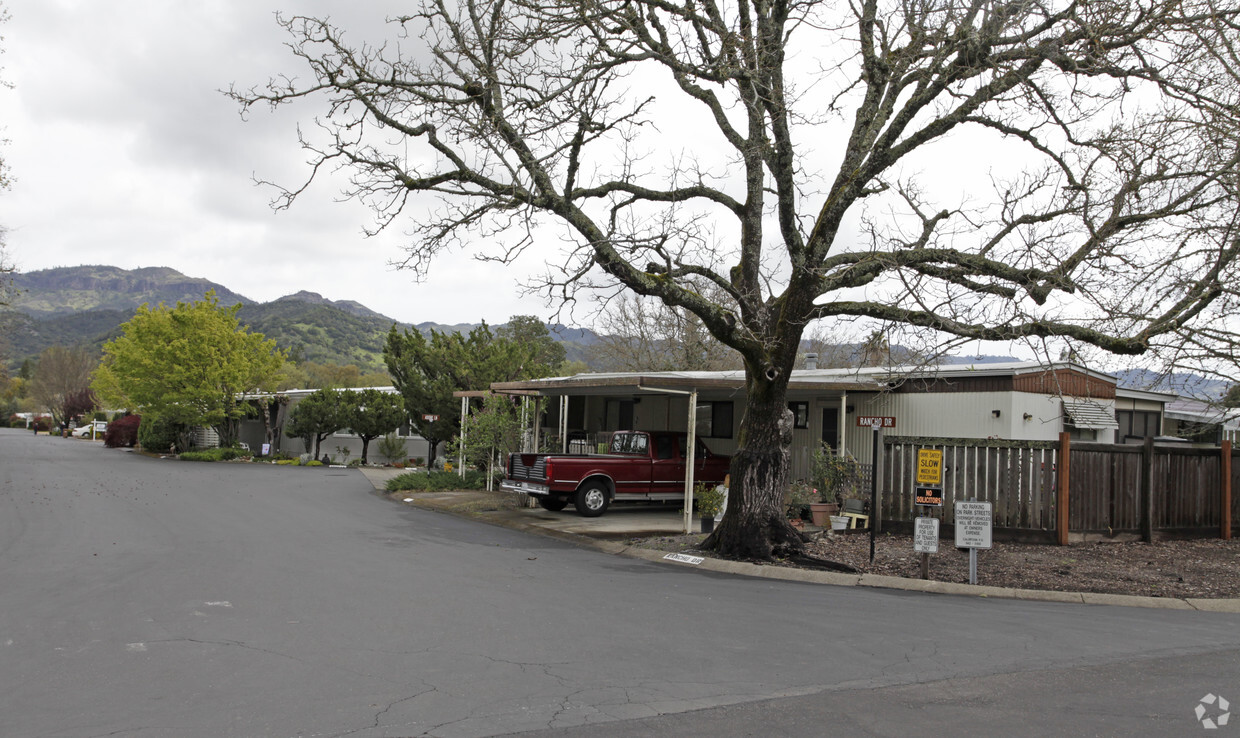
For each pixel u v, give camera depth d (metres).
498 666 6.12
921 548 10.67
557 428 26.56
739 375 18.53
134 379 41.22
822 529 15.08
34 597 8.48
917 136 11.48
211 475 28.84
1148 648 7.19
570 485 17.72
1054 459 13.58
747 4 11.59
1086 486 13.84
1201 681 6.07
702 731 4.80
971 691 5.71
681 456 18.98
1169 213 11.19
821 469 16.48
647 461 18.55
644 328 38.69
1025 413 15.87
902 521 14.63
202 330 39.59
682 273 12.12
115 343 48.16
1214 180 10.88
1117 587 10.34
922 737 4.75
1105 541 13.93
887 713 5.18
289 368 81.12
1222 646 7.36
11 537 12.97
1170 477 14.88
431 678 5.79
